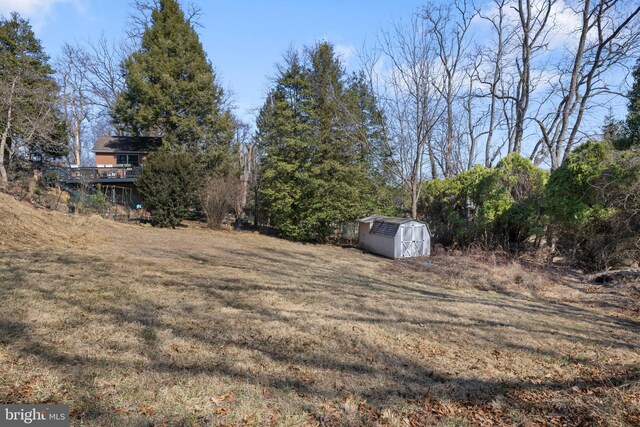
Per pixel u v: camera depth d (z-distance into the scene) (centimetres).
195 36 2517
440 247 1466
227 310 501
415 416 291
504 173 1334
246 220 2230
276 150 1645
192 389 295
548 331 525
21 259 661
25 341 341
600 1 1538
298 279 774
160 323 427
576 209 994
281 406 286
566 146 1736
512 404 319
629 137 1279
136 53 2391
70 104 2598
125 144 2864
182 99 2227
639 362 425
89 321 409
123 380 296
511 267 1026
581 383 365
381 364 378
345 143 1625
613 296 782
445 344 449
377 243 1435
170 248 1049
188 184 1658
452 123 2252
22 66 1800
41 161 2248
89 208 1554
